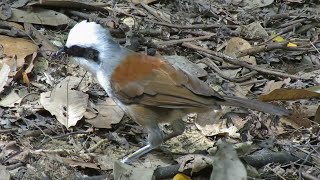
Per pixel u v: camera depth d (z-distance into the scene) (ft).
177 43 46.93
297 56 48.03
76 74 42.68
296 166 36.11
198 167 34.32
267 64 47.26
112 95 34.91
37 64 43.29
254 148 37.99
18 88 40.93
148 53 45.32
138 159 36.52
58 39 46.16
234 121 39.70
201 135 39.04
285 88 41.09
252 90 44.16
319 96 40.32
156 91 33.86
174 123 36.19
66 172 34.42
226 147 33.42
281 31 51.11
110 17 49.55
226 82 44.34
